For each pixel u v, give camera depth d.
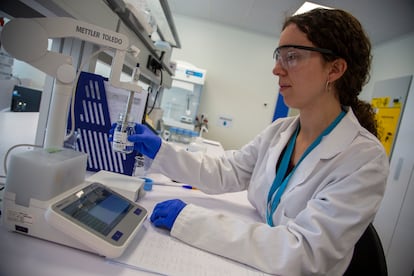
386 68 3.44
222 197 1.20
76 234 0.51
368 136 0.82
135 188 0.85
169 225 0.70
